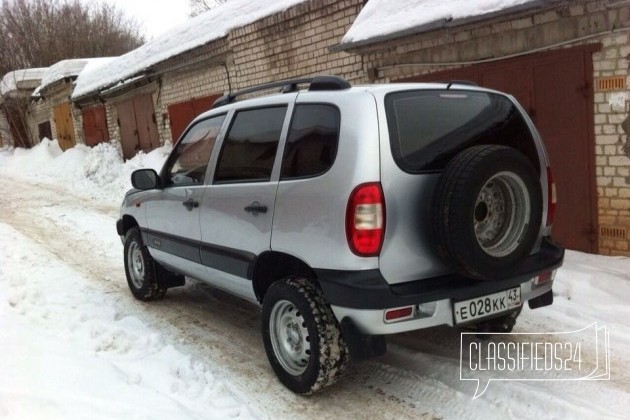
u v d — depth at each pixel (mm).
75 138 22938
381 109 3275
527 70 6531
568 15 6016
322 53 9789
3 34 33000
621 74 5738
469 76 7207
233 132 4273
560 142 6352
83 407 3338
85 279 6602
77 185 15789
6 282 6324
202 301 5750
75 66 22734
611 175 5980
